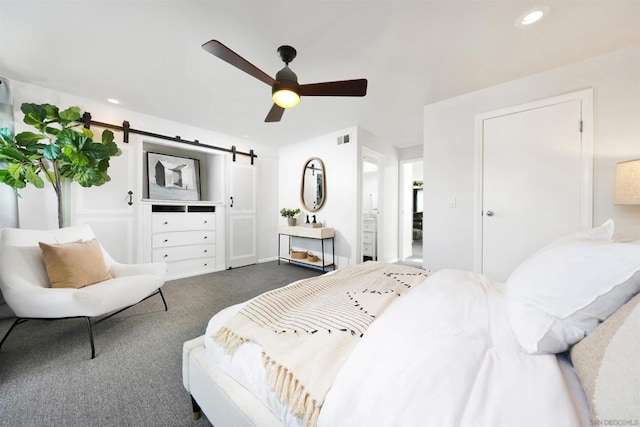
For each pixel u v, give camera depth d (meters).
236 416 0.79
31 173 2.14
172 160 3.72
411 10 1.51
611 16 1.54
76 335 1.86
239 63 1.49
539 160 2.17
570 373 0.63
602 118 1.92
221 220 4.01
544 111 2.15
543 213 2.16
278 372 0.71
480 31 1.68
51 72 2.22
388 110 3.02
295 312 1.01
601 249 0.68
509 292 0.86
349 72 2.17
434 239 2.78
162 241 3.37
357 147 3.63
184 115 3.23
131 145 3.09
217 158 4.07
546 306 0.71
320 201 4.10
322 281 1.40
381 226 4.36
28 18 1.58
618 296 0.64
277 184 4.86
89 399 1.23
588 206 1.95
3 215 2.17
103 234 2.88
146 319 2.15
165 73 2.23
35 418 1.12
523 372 0.59
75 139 2.19
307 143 4.32
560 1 1.44
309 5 1.47
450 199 2.67
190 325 2.04
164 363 1.53
